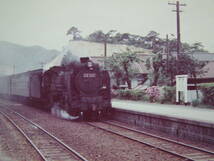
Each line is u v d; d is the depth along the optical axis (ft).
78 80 58.03
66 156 30.14
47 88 73.00
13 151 32.83
